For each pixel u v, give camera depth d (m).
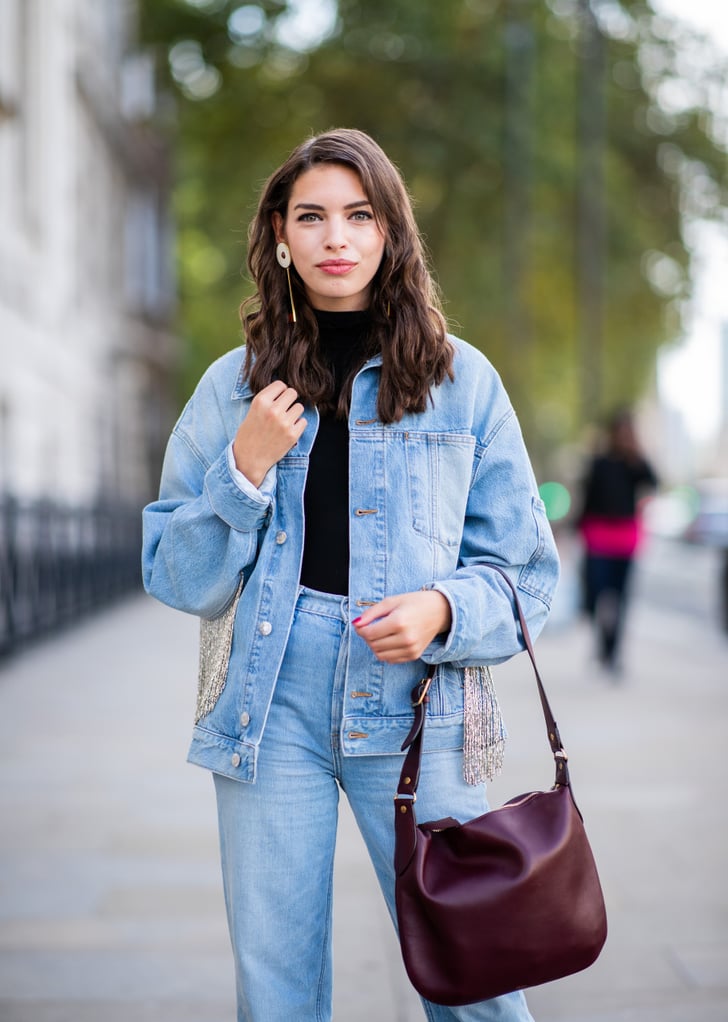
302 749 2.14
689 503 41.59
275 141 21.58
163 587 2.20
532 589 2.21
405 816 2.06
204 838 4.75
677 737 6.78
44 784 5.68
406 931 2.02
